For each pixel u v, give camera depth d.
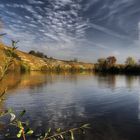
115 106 25.58
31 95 32.88
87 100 29.83
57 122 17.55
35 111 21.64
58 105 25.47
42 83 55.28
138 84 57.31
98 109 23.56
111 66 162.12
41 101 27.83
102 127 16.25
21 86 45.06
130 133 15.04
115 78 84.50
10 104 25.00
